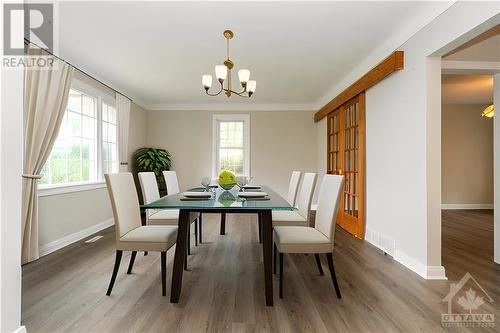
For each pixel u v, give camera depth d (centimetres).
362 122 361
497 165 280
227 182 264
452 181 642
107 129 451
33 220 275
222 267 263
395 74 288
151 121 600
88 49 317
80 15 246
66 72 314
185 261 256
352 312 180
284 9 239
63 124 345
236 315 176
